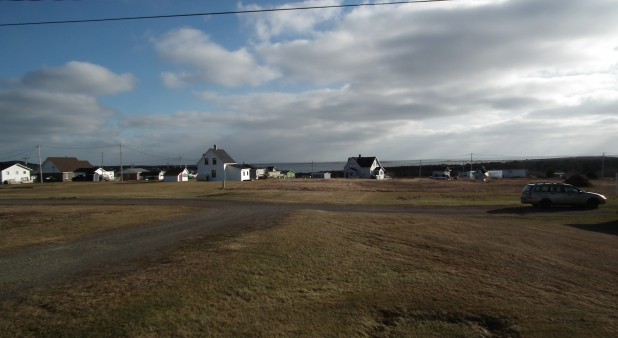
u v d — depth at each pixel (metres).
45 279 8.11
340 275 8.89
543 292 8.76
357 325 6.45
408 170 152.50
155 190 46.16
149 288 7.30
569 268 11.04
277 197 34.88
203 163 87.31
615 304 8.42
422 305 7.45
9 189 52.91
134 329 5.61
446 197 36.25
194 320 6.05
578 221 21.45
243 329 5.93
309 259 10.02
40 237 13.79
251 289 7.56
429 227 16.28
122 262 9.66
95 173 101.38
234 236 13.14
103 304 6.48
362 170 113.06
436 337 6.34
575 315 7.56
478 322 7.01
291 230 14.05
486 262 10.93
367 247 11.85
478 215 23.45
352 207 27.19
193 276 8.09
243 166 90.31
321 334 6.02
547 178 94.62
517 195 38.31
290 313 6.65
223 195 36.97
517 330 6.77
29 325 5.66
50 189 51.28
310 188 49.31
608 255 13.06
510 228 17.42
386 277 8.93
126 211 22.00
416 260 10.62
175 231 15.11
